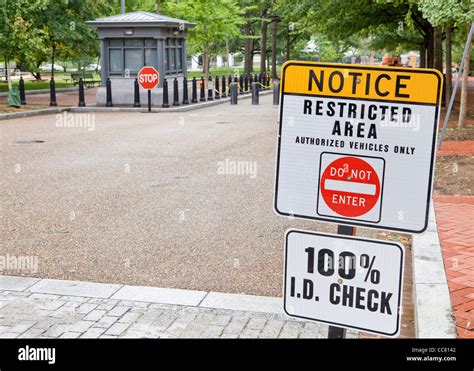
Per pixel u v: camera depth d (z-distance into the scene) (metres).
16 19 23.67
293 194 2.98
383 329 2.87
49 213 8.48
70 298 5.45
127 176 11.10
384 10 25.12
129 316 5.07
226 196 9.53
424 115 2.76
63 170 11.70
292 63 2.93
